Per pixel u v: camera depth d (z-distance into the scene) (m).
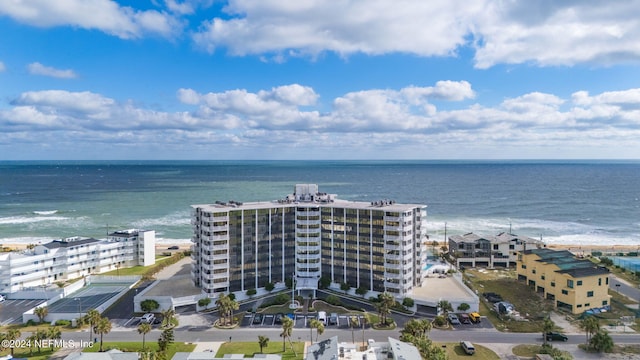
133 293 148.75
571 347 106.50
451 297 132.38
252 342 109.06
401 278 134.25
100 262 177.12
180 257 197.38
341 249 145.88
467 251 188.75
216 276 135.62
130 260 185.38
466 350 102.75
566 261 146.00
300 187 164.75
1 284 147.25
